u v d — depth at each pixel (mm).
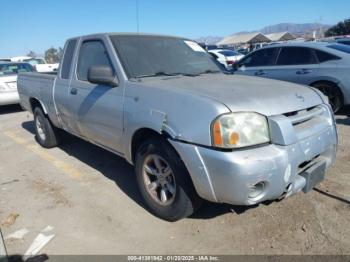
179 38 4590
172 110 2990
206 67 4344
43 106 5566
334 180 4039
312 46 7547
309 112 3186
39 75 5711
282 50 7957
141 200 3840
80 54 4527
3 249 2803
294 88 3379
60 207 3764
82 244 3082
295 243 2939
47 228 3357
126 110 3477
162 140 3143
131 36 4141
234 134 2654
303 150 2893
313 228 3121
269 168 2654
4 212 3711
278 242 2965
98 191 4117
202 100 2850
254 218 3324
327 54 7316
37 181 4523
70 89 4590
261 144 2742
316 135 3084
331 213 3338
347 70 7020
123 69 3697
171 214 3250
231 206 3514
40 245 3090
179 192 3100
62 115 5000
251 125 2717
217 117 2693
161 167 3277
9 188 4348
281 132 2740
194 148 2787
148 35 4301
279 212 3395
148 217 3465
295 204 3521
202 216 3406
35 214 3637
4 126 8328
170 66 4012
